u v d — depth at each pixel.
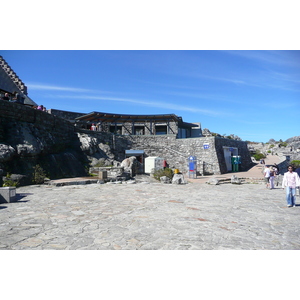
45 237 5.48
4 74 28.39
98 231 6.00
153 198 11.22
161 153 29.16
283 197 12.71
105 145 25.14
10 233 5.70
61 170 17.73
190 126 36.00
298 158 44.19
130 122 33.88
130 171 20.33
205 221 7.27
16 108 15.82
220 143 28.38
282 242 5.61
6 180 12.99
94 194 11.87
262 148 56.03
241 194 13.60
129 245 5.12
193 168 23.58
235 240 5.64
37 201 9.78
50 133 19.09
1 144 13.77
